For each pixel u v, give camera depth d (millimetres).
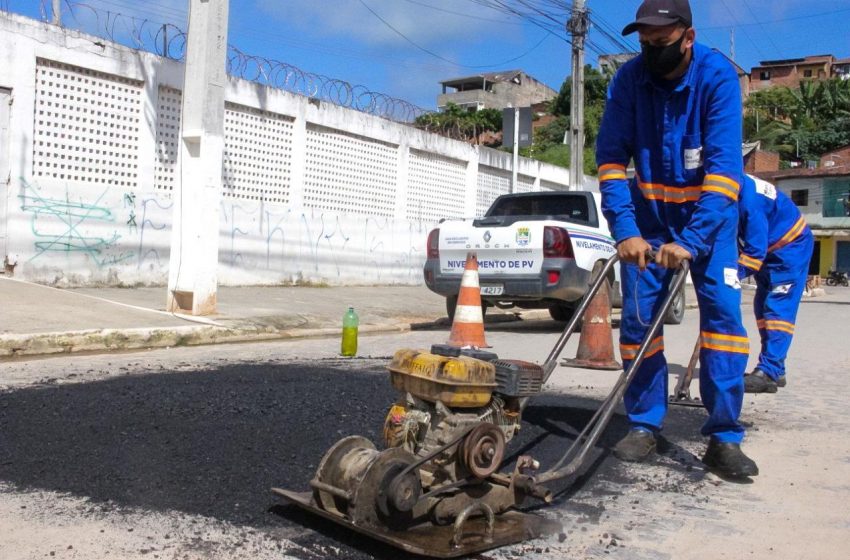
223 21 9672
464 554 3090
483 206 21078
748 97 69750
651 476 4289
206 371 6777
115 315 9320
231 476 3943
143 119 12438
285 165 15055
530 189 23141
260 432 4633
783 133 59812
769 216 6664
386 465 3152
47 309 9195
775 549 3332
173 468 4035
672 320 12141
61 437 4516
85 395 5496
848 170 46688
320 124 15648
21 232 11109
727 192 4016
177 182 9969
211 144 9789
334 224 16125
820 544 3393
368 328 10977
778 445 4992
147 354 8047
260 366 7109
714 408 4297
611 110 4414
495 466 3322
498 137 43312
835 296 27719
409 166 18234
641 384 4566
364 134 16719
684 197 4305
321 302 12891
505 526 3420
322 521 3455
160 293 11898
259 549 3158
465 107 69062
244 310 10797
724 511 3783
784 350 6832
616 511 3746
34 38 11039
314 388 5891
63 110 11547
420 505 3205
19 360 7375
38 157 11320
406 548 3000
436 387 3316
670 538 3432
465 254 10484
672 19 3920
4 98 10852
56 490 3748
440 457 3260
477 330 7629
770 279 6836
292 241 15234
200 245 9906
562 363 7945
